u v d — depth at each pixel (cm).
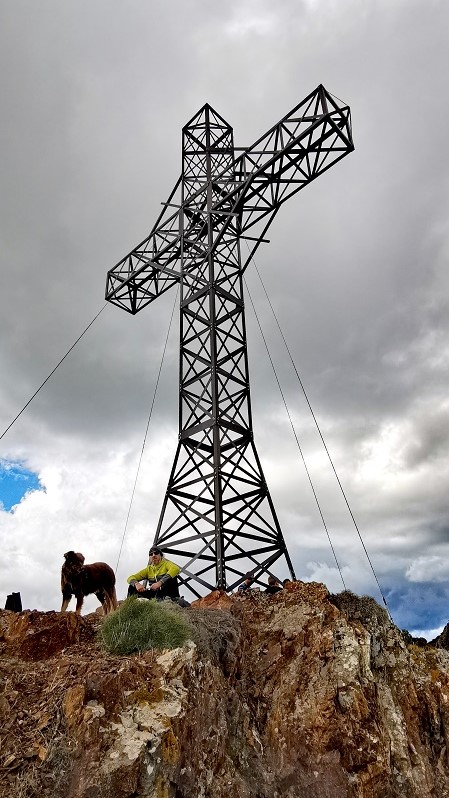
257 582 1677
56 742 754
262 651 1209
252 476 1958
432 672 1420
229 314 2189
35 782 709
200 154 2514
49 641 978
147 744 770
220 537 1706
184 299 2277
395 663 1345
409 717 1272
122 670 866
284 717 1091
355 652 1164
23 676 876
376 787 1045
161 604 1083
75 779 722
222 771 895
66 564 1162
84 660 921
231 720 1008
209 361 2077
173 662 918
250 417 2078
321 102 2038
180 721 830
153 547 1833
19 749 740
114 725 788
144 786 744
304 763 1034
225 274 2283
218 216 2350
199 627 1085
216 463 1852
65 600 1159
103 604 1191
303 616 1239
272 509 1905
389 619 1423
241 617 1267
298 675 1147
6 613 1055
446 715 1324
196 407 2055
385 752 1089
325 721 1073
